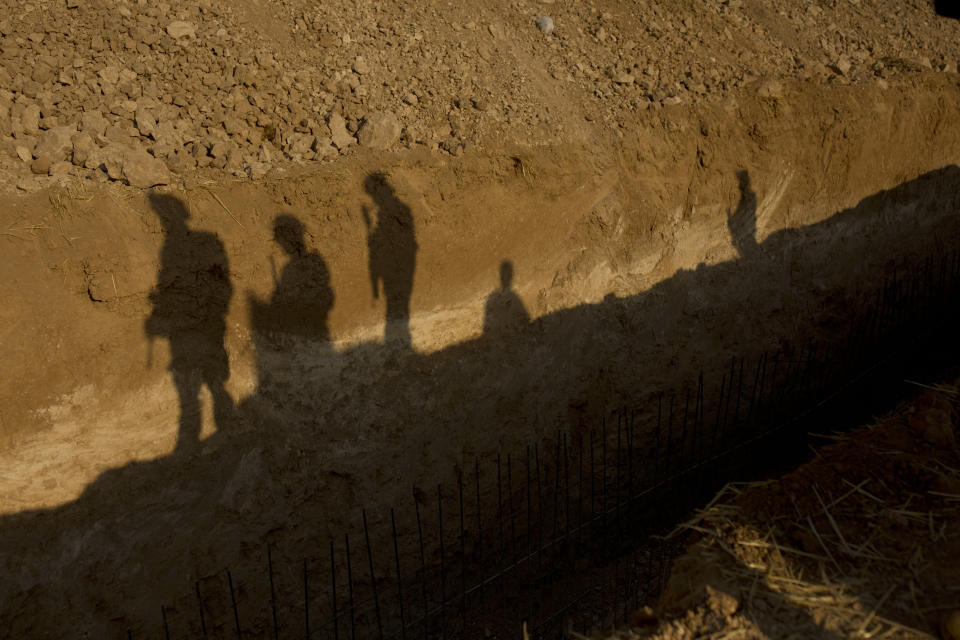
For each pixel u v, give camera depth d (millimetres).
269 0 5668
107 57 4832
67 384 3977
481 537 5086
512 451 5391
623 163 5812
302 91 5109
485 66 5883
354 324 4801
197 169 4406
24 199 3939
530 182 5316
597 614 5355
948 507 3682
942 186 8141
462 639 5133
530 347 5457
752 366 6637
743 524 3641
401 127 5059
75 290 4008
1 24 4688
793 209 6867
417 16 6082
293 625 4695
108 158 4129
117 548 4078
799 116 6676
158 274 4180
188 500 4289
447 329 5137
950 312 8398
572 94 5945
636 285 5941
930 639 2992
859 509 3717
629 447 5500
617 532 6031
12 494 3809
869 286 7547
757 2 8438
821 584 3287
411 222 4863
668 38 7000
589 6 7062
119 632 4105
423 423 5023
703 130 6184
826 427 6957
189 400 4305
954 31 9906
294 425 4617
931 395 4516
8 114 4301
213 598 4402
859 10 9469
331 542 4078
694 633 3084
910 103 7531
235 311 4434
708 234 6340
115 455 4086
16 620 3797
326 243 4613
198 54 5066
